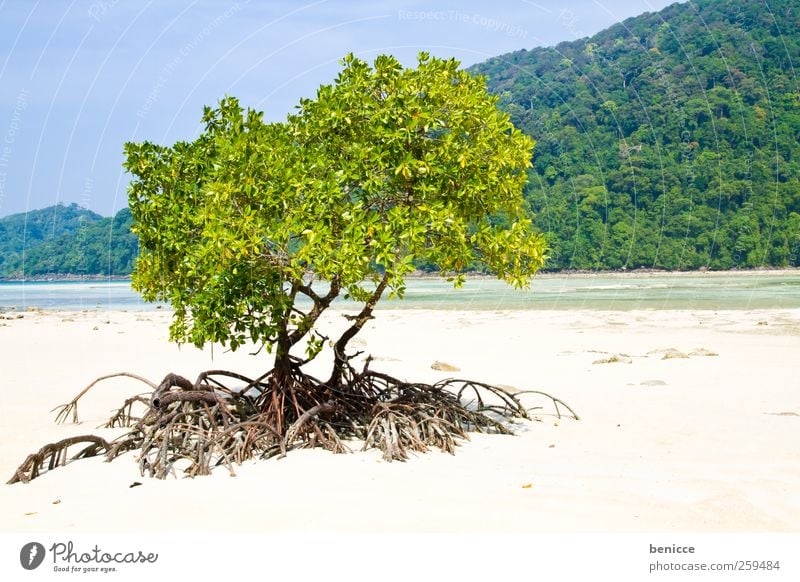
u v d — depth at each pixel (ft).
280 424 38.11
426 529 26.81
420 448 37.19
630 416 45.57
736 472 33.12
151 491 31.32
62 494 31.35
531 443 39.34
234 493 30.81
